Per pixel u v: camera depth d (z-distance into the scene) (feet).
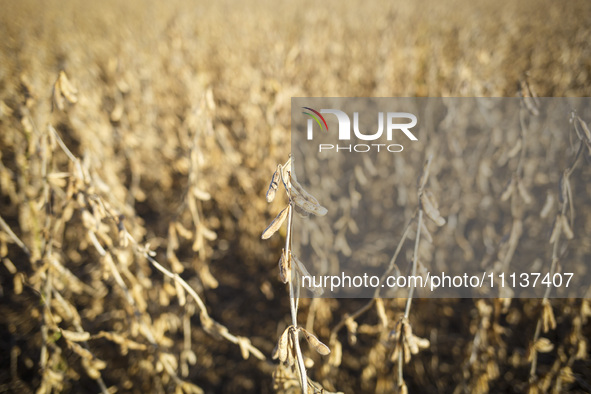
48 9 44.62
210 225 9.59
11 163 10.36
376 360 6.37
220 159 9.64
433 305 7.86
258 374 7.87
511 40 21.27
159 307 6.35
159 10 41.32
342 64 17.35
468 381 6.72
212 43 23.16
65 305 5.23
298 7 43.55
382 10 37.70
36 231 5.50
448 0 46.16
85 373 7.16
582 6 31.22
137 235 6.79
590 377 6.75
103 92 13.32
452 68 13.30
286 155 8.82
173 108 13.20
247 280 9.58
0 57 17.17
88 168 4.56
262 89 11.46
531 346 5.24
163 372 6.04
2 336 7.90
